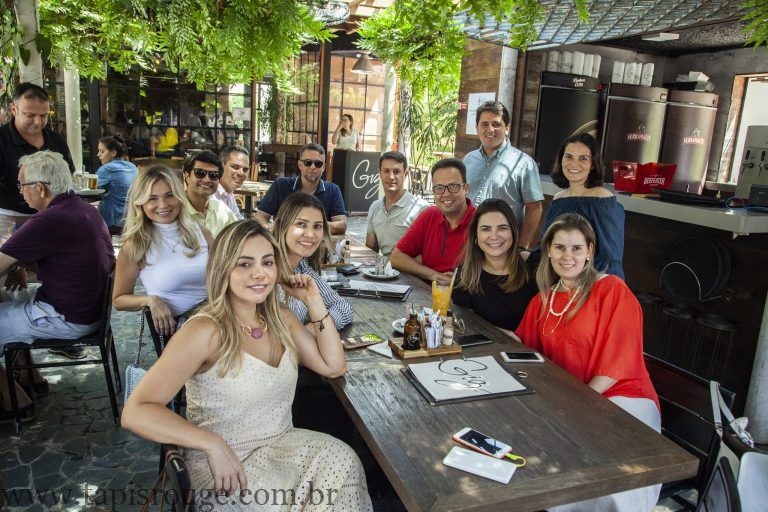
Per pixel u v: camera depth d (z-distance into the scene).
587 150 3.05
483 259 2.79
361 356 2.22
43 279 2.92
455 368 2.11
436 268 3.66
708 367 3.84
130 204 2.85
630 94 5.84
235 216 4.37
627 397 2.14
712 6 3.69
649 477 1.51
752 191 3.68
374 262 3.83
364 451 2.62
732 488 1.44
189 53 3.25
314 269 2.70
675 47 6.53
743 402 3.58
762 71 6.27
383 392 1.91
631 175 4.21
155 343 2.81
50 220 2.82
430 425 1.69
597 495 1.46
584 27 4.50
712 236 3.70
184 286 2.93
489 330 2.55
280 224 2.55
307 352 2.03
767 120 6.66
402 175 4.20
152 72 8.81
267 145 9.58
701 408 2.14
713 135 6.86
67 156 3.86
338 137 9.84
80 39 4.20
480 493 1.38
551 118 5.71
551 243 2.31
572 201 3.09
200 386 1.81
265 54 3.35
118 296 2.88
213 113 9.28
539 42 5.14
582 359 2.25
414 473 1.45
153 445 2.88
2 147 3.52
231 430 1.83
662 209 3.76
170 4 2.96
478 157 4.21
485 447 1.56
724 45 6.34
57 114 8.75
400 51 5.06
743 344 3.58
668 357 4.16
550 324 2.35
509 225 2.63
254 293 1.79
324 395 2.62
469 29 4.88
